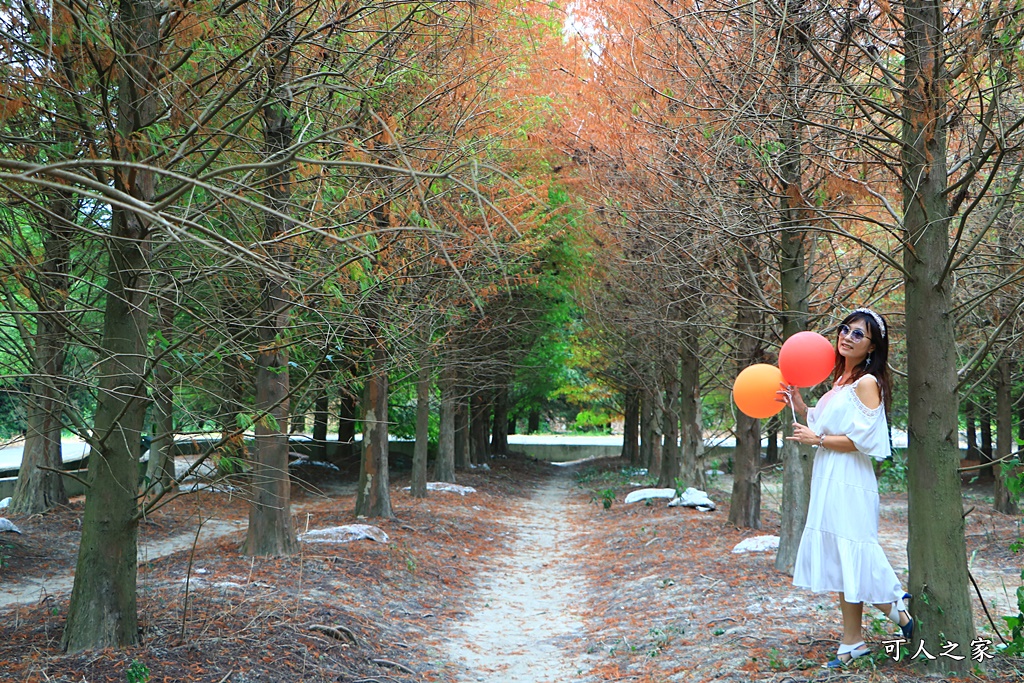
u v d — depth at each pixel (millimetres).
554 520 18750
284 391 9648
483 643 7906
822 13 5547
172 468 6500
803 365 4898
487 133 7727
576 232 14180
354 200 4957
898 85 5547
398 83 6055
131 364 5523
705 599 8242
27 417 5406
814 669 5031
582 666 6824
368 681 5840
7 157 4363
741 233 6922
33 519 13609
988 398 19438
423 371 14172
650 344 17906
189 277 5156
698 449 18891
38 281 4758
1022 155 5633
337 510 15898
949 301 5016
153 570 9195
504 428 34375
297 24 4613
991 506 19203
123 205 2447
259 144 5645
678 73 7699
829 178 7316
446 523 15172
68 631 5574
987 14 4582
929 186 5023
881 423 4828
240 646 5914
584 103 9945
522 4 8234
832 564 4902
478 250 6504
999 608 8375
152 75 4816
